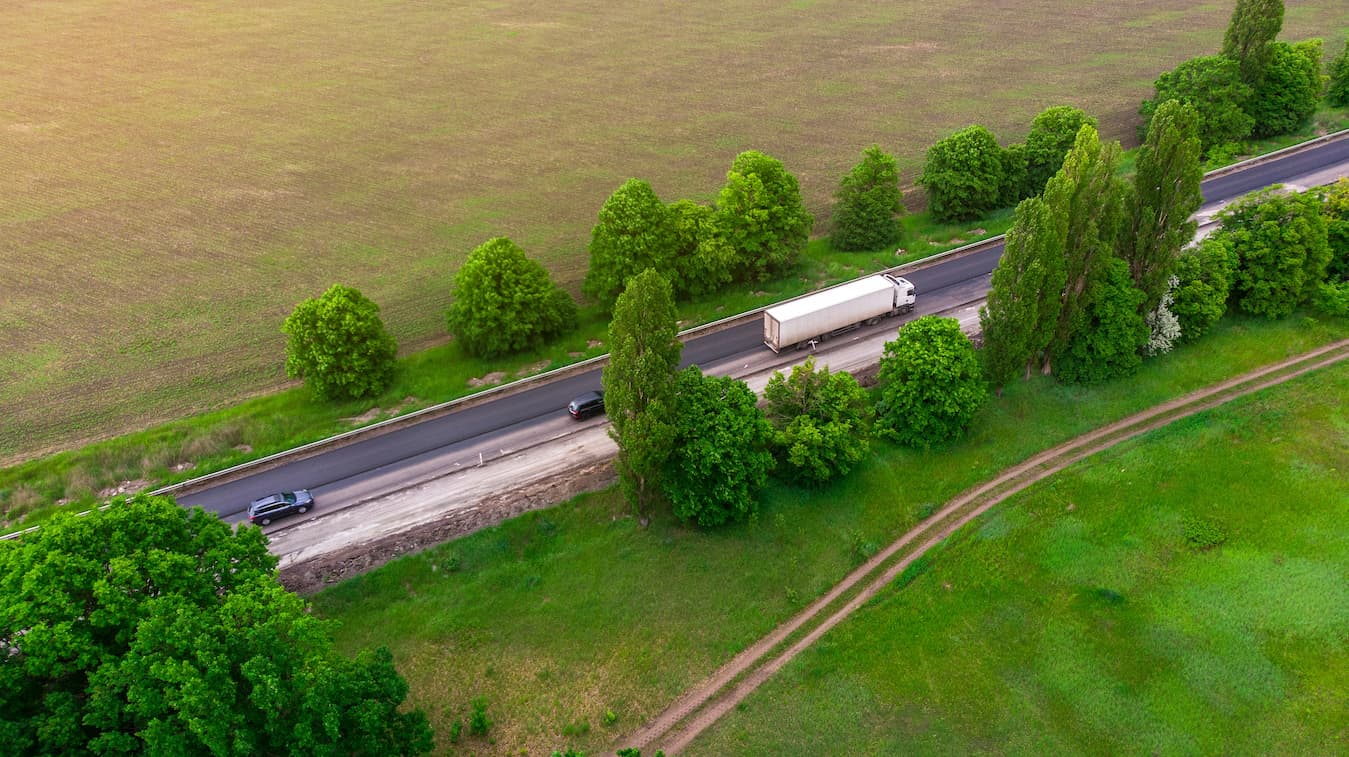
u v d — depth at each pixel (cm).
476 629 5419
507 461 6806
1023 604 5453
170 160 13650
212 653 3784
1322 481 6241
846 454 6138
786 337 7744
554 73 17900
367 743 4125
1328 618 5206
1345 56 12675
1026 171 10462
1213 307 7412
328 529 6178
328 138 14538
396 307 9156
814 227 10625
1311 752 4488
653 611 5519
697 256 8525
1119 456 6600
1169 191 6794
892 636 5284
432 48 19875
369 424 7231
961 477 6519
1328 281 8069
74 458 6856
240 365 8212
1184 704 4772
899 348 6750
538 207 11588
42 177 13038
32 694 3834
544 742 4766
